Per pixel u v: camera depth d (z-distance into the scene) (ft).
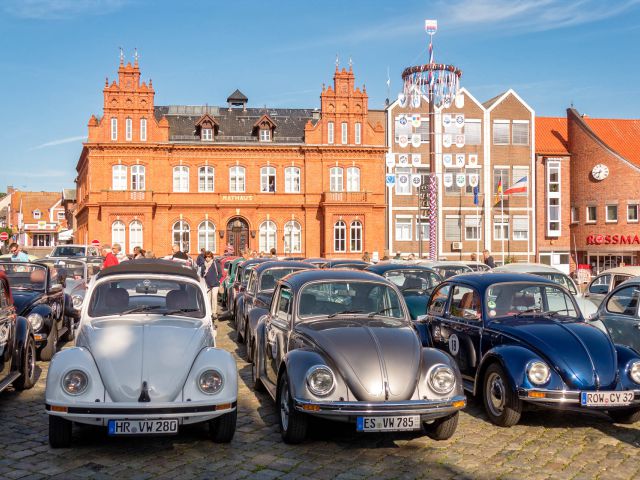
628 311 31.73
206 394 19.72
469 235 164.55
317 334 22.16
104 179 153.89
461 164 115.96
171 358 20.24
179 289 25.29
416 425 20.01
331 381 20.11
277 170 161.79
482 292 27.43
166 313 24.12
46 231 312.91
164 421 19.24
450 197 164.35
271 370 25.91
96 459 19.83
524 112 167.12
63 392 19.10
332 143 162.40
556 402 22.31
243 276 52.11
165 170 156.87
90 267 57.41
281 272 41.29
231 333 48.39
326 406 19.72
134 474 18.61
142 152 154.92
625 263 150.10
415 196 164.04
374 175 162.40
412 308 37.93
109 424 18.98
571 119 165.58
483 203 164.86
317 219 161.79
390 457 20.39
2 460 19.61
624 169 150.51
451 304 29.58
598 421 24.93
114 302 24.35
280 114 178.60
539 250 165.48
